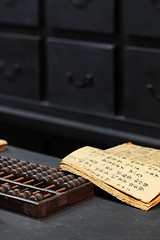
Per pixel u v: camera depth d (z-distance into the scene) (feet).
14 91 12.75
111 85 11.06
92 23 10.96
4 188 5.30
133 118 10.96
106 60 10.98
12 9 12.14
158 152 6.19
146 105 10.71
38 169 5.83
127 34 10.59
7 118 12.87
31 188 5.39
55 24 11.55
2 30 12.62
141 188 5.35
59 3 11.35
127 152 6.16
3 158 6.19
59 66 11.77
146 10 10.18
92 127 11.50
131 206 5.27
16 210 5.13
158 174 5.51
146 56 10.44
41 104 12.32
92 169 5.59
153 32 10.21
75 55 11.43
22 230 4.80
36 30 12.07
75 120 11.78
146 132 10.82
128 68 10.76
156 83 10.47
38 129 12.37
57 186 5.44
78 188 5.36
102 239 4.64
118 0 10.59
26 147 12.92
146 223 4.92
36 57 12.14
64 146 12.26
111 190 5.37
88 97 11.48
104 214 5.11
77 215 5.09
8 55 12.59
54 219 5.00
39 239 4.65
